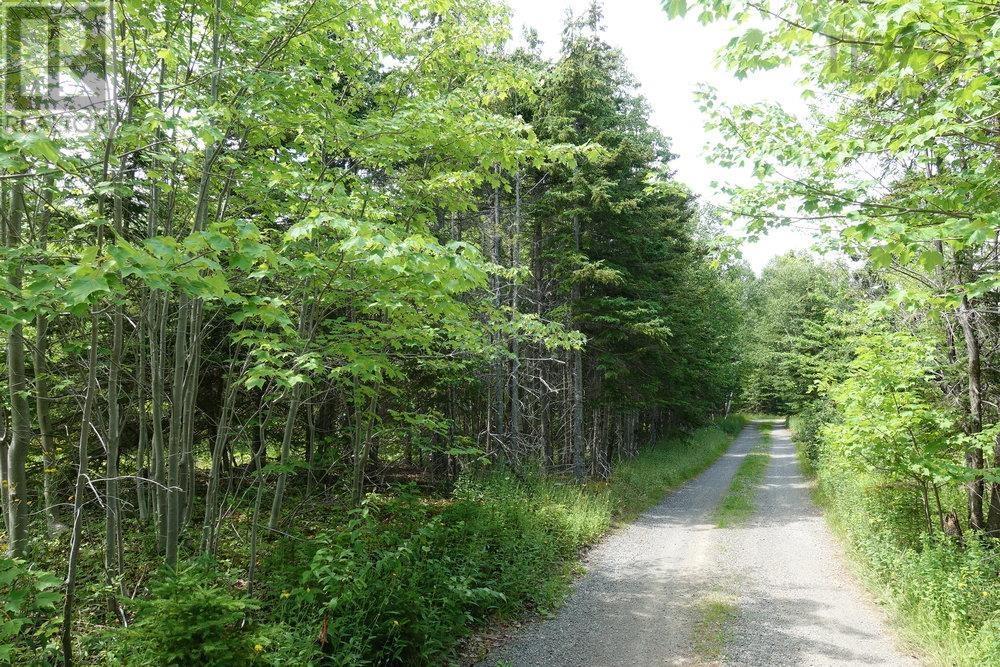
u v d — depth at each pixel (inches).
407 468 614.5
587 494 530.6
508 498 419.2
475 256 156.1
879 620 282.4
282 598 224.8
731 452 1212.5
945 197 184.7
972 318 343.6
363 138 246.5
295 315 268.4
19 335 210.7
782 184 213.0
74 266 119.2
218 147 229.3
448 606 256.1
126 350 299.3
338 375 259.4
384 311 244.4
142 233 298.2
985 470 297.6
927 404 334.3
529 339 393.4
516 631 275.7
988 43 139.6
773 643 257.6
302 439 469.7
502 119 251.9
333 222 157.4
